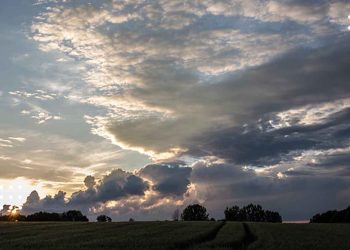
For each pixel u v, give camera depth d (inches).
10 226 2674.7
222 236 1700.3
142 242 1459.2
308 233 2021.4
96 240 1562.5
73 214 5679.1
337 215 5310.0
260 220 6328.7
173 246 1355.8
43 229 2383.1
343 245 1389.0
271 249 1245.7
